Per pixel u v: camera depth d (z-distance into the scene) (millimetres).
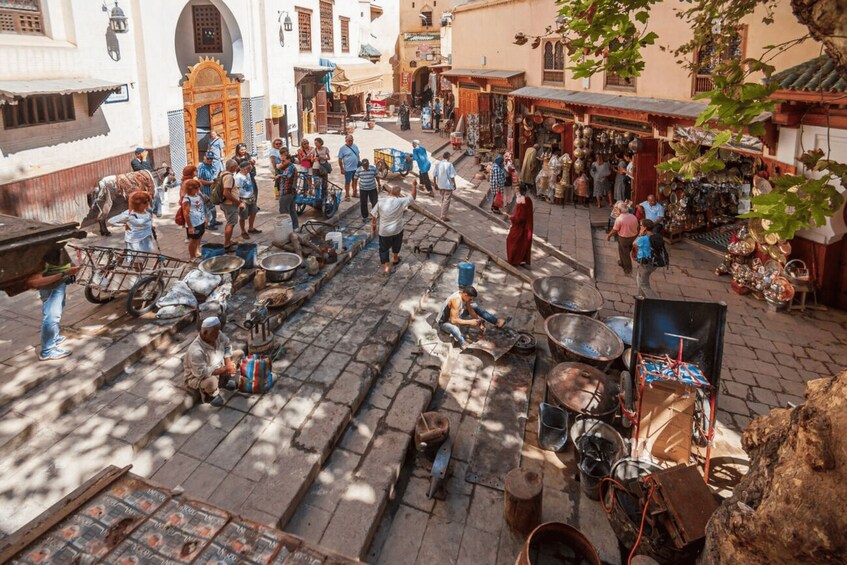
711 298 10078
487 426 6594
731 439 6445
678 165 4082
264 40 18656
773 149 9094
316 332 7859
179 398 6109
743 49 9609
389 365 7438
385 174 16078
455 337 7945
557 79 16094
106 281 7312
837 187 8383
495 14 18969
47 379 6062
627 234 10508
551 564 4699
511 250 10680
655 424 5867
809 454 3102
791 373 7758
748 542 3516
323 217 11984
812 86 7551
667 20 11555
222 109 16875
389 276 9789
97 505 3115
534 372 7688
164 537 2936
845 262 9344
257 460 5508
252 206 10352
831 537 2963
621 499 5113
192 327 7559
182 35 17828
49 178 10164
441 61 29531
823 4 3531
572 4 5664
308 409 6250
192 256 9117
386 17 35156
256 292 8586
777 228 3361
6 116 9258
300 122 21859
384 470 5660
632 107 12094
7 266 2504
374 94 33781
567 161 15398
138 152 11445
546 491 5707
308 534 4926
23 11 9562
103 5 11172
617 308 9516
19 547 2805
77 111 10742
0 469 5043
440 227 12602
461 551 5043
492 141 20906
